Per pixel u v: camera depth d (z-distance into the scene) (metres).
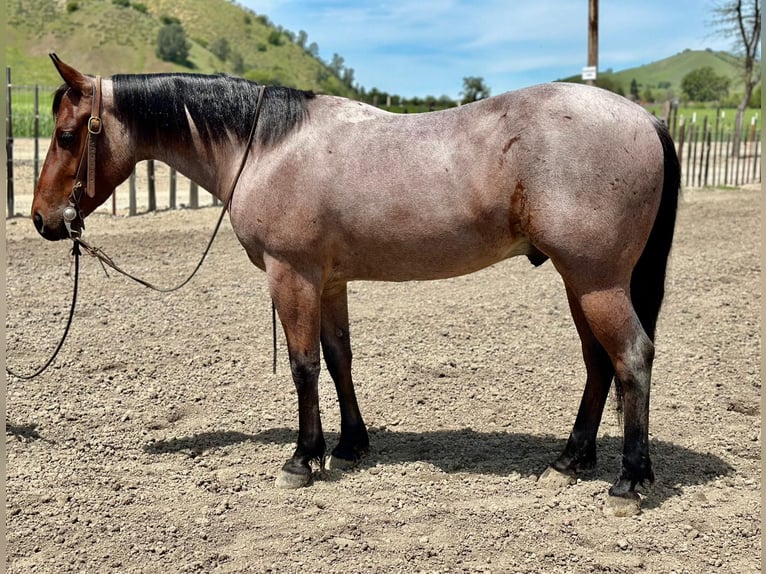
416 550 3.28
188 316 7.13
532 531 3.41
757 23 26.36
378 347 6.33
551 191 3.33
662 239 3.58
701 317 7.08
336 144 3.68
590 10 14.52
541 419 4.85
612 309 3.41
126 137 3.96
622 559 3.17
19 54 77.38
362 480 3.98
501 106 3.50
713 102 64.25
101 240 10.49
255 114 3.83
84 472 4.09
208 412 5.04
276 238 3.72
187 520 3.57
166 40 84.31
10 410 4.94
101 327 6.71
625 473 3.58
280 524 3.52
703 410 4.88
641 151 3.37
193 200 13.59
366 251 3.72
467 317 7.19
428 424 4.80
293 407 5.12
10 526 3.52
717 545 3.28
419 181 3.54
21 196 13.46
